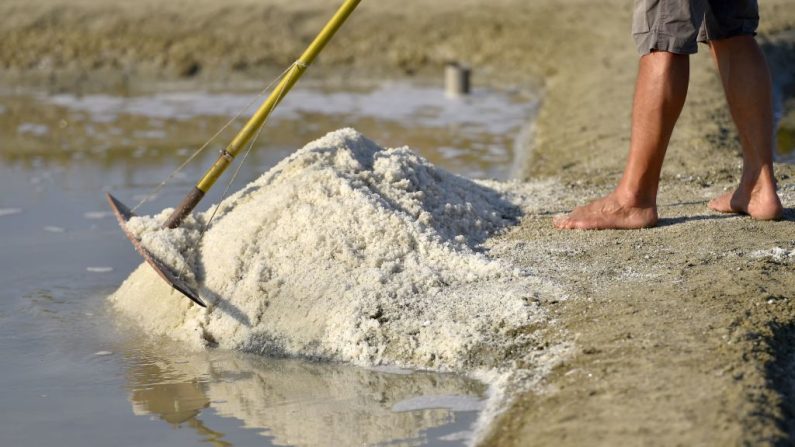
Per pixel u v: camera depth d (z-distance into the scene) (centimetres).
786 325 1179
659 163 1538
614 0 4200
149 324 1488
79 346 1427
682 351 1109
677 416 980
